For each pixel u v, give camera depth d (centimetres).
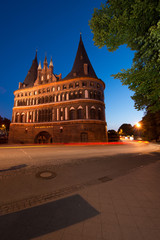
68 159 897
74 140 2688
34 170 625
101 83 3145
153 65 491
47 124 3022
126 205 315
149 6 443
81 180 496
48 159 895
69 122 2800
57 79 3416
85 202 331
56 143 2845
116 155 1084
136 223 247
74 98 2906
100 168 667
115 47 682
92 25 651
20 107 3400
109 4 594
